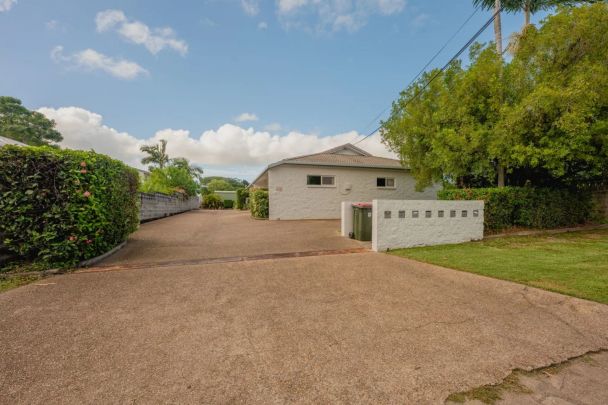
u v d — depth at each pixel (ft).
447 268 15.20
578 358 6.89
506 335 8.02
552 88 21.15
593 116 21.16
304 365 6.56
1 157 13.74
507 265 15.12
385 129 40.42
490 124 25.07
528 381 6.00
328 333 8.16
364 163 45.29
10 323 8.65
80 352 7.06
